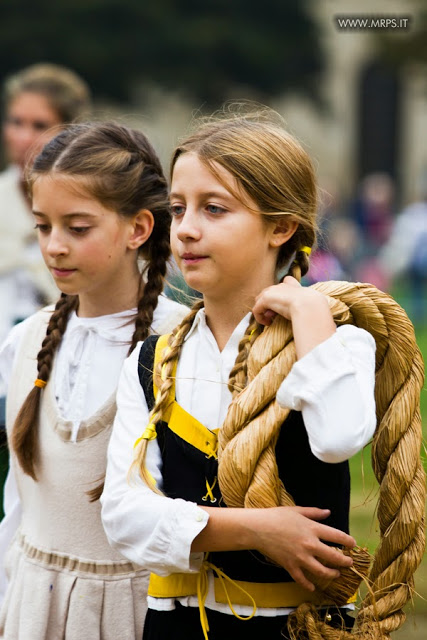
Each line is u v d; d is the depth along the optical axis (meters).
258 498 4.18
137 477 4.43
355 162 70.38
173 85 56.28
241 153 4.39
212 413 4.46
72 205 5.20
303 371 4.09
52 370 5.51
